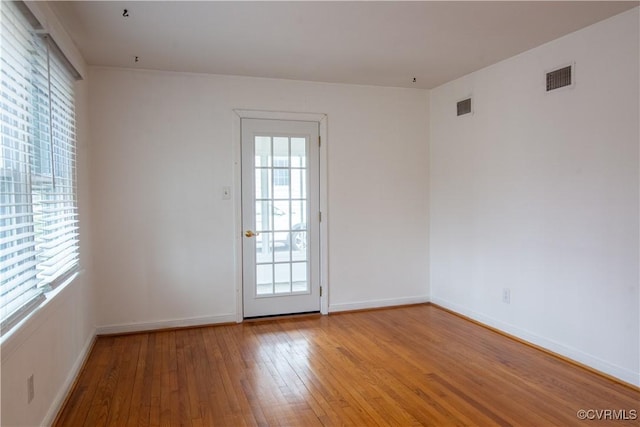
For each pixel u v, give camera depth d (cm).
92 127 391
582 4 271
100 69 392
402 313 467
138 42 330
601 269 304
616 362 295
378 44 340
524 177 367
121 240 402
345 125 467
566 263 330
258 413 255
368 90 474
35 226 231
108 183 396
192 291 422
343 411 257
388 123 483
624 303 289
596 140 305
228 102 428
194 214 420
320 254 465
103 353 352
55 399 248
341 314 466
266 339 385
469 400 269
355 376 305
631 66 281
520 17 291
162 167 410
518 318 378
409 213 496
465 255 444
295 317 455
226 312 434
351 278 476
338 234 470
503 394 277
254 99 436
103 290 398
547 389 283
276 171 448
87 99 384
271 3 264
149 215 408
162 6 266
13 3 189
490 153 404
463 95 439
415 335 393
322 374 309
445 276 479
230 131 429
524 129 365
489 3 267
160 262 412
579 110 317
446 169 470
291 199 455
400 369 317
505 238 389
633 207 282
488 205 409
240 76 430
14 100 204
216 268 429
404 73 426
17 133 206
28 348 202
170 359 338
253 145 438
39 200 237
